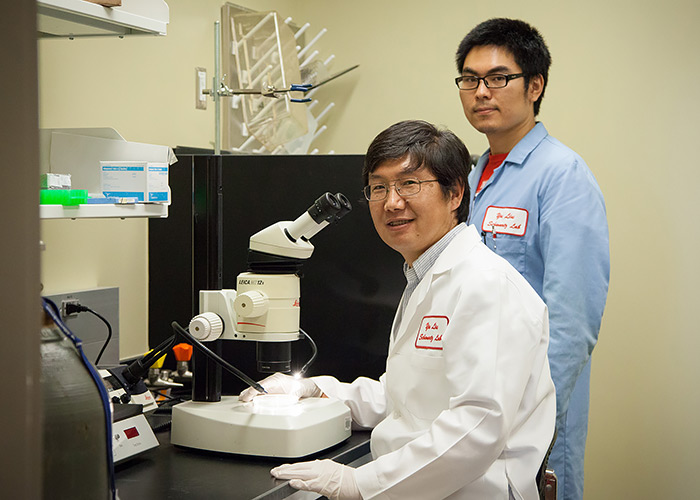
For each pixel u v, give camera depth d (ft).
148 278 8.32
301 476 4.46
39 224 1.73
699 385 9.73
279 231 5.09
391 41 11.33
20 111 1.71
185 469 4.74
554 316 6.11
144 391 6.07
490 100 6.84
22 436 1.71
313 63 10.65
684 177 9.69
